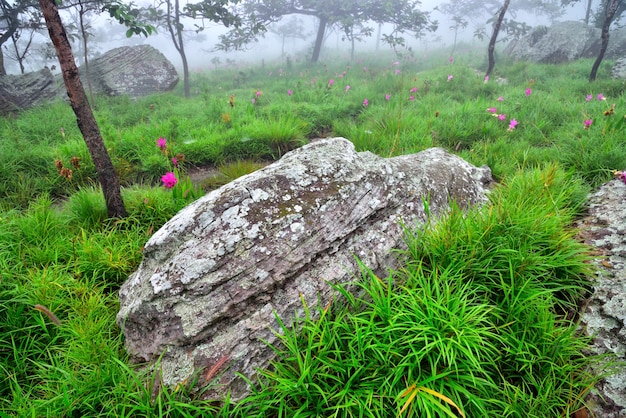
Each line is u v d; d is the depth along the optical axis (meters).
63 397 1.87
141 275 2.36
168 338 2.06
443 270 2.35
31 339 2.37
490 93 9.74
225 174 5.08
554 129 6.20
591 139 4.52
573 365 2.00
